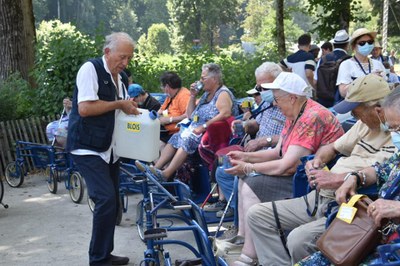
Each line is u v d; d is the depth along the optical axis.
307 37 9.25
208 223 5.58
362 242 3.17
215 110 6.27
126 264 5.26
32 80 12.34
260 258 4.05
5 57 12.28
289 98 4.43
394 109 3.24
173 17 74.81
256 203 4.43
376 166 3.64
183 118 7.32
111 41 5.07
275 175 4.45
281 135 4.78
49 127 8.47
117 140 5.24
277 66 5.47
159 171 5.75
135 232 6.27
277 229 4.01
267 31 19.03
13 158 9.57
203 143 6.09
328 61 7.70
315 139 4.35
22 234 6.39
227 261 4.42
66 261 5.53
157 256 4.49
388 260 2.92
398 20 34.25
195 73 11.30
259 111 5.89
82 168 5.12
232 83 11.40
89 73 5.02
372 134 3.93
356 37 6.29
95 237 5.14
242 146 5.84
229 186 5.29
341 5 17.77
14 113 9.99
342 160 3.99
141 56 12.01
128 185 6.67
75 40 9.90
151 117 5.18
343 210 3.32
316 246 3.44
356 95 3.81
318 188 3.76
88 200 7.37
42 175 9.39
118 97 5.23
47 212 7.25
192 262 4.54
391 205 3.08
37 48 10.23
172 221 6.46
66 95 9.84
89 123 5.08
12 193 8.36
